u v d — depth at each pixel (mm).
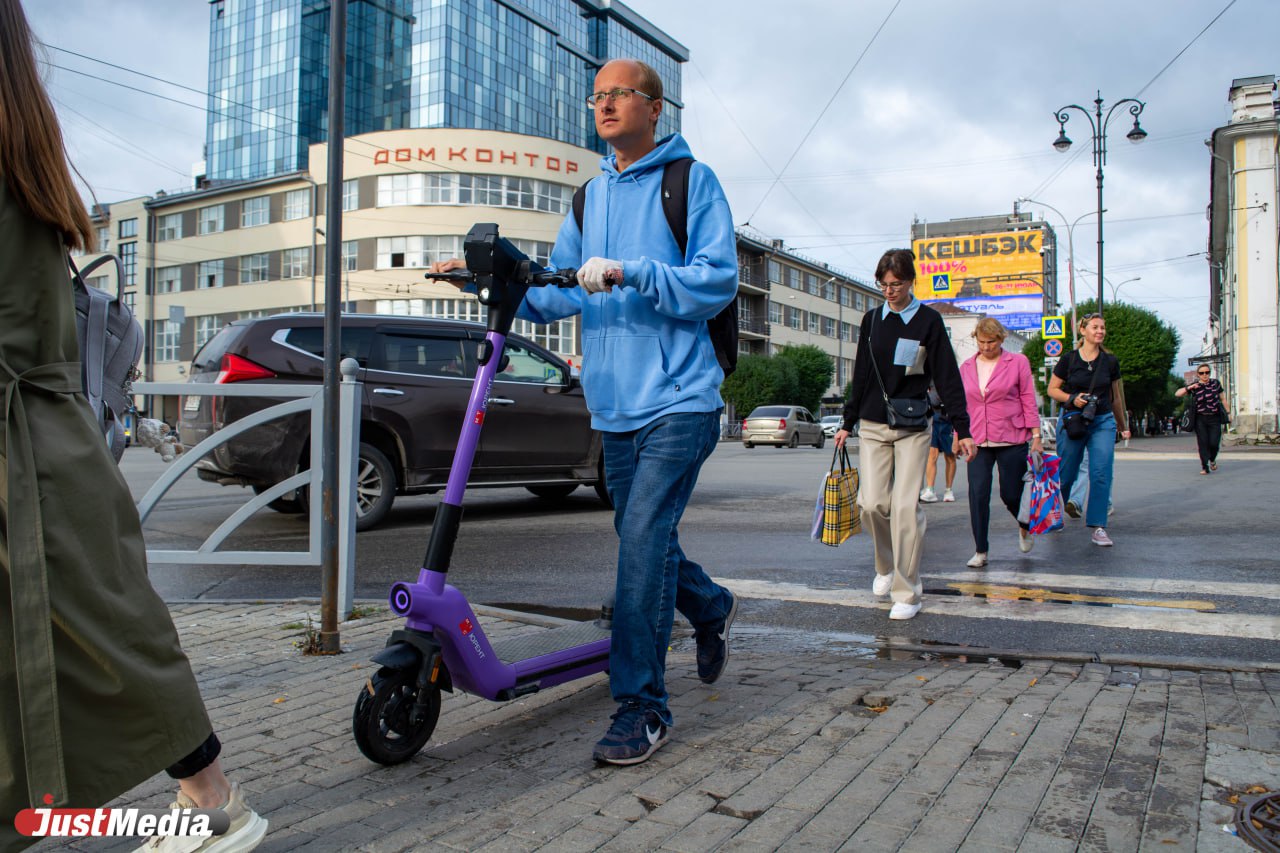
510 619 4465
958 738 2729
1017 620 4496
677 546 2814
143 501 4465
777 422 29547
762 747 2689
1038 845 2057
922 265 70062
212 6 68000
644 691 2635
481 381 2613
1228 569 5730
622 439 2826
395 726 2551
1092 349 6926
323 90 64062
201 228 50844
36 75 1681
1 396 1599
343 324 7824
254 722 2990
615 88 2791
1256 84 31453
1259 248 31219
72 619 1629
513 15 66875
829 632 4324
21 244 1651
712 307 2621
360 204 45000
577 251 2986
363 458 7723
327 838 2141
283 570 6266
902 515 4574
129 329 2498
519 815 2256
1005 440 6031
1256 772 2428
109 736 1682
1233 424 32906
